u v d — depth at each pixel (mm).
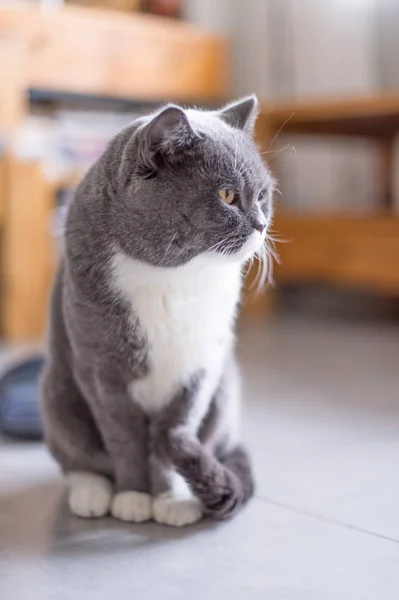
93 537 1088
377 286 2859
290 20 2982
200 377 1149
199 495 1115
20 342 2471
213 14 3166
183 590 930
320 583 943
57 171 2525
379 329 2664
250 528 1110
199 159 1064
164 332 1101
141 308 1084
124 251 1063
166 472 1167
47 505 1210
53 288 1269
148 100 2969
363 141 3004
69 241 1120
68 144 2564
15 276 2482
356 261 2629
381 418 1634
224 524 1126
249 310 2896
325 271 2701
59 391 1235
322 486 1271
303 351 2326
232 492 1122
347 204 3072
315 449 1453
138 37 2896
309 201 3062
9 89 2492
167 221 1048
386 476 1310
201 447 1150
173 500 1147
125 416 1146
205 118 1169
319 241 2701
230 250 1084
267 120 2658
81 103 2867
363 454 1420
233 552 1033
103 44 2828
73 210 1137
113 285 1077
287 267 2779
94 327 1096
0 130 2469
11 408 1536
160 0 3143
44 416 1278
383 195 2980
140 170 1049
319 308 3127
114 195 1077
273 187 1224
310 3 2932
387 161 2959
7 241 2477
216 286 1112
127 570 986
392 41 2980
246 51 3111
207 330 1126
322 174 3055
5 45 2490
